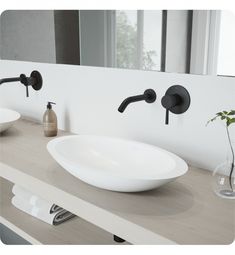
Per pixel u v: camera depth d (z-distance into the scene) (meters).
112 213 1.15
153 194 1.29
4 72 2.35
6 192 2.06
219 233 1.06
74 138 1.56
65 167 1.29
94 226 1.71
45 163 1.54
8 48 2.26
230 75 1.39
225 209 1.20
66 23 1.88
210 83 1.43
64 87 1.98
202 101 1.46
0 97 2.43
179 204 1.22
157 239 1.05
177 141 1.56
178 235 1.05
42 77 2.09
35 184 1.40
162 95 1.58
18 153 1.65
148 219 1.12
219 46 1.40
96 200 1.23
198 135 1.50
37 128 2.06
